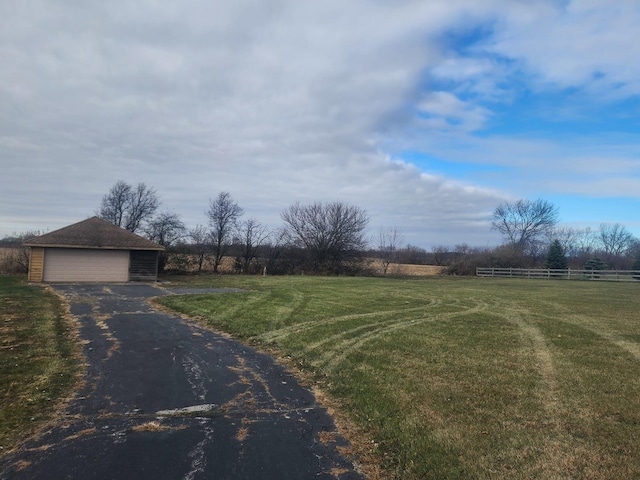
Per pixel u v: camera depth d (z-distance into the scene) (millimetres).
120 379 6398
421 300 17344
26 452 4070
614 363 7836
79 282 22375
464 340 9617
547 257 46250
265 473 3820
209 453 4164
